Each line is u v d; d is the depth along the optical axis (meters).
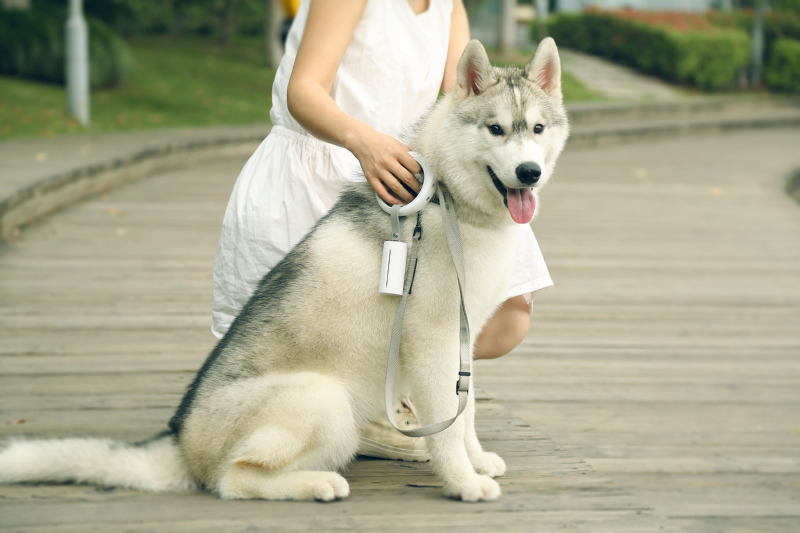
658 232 8.00
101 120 12.66
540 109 2.47
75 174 8.22
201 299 5.26
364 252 2.46
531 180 2.32
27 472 2.42
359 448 2.81
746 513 2.98
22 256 6.17
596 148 14.24
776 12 25.34
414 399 2.50
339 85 2.76
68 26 11.98
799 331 5.24
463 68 2.48
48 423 3.16
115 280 5.65
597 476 2.69
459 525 2.27
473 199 2.44
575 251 7.16
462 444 2.46
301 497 2.39
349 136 2.43
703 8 28.98
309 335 2.43
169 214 7.85
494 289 2.55
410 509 2.37
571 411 3.84
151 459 2.47
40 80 14.39
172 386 3.65
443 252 2.43
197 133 12.06
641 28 22.69
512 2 21.91
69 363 3.96
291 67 2.84
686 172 11.77
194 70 17.55
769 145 15.17
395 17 2.79
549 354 4.61
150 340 4.38
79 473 2.45
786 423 3.84
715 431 3.72
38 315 4.80
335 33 2.60
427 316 2.42
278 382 2.38
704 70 21.72
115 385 3.65
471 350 2.55
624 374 4.36
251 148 12.45
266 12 19.05
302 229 2.81
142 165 9.91
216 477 2.42
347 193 2.60
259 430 2.35
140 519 2.25
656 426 3.73
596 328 5.12
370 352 2.48
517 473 2.71
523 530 2.25
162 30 25.06
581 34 24.92
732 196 10.03
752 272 6.69
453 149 2.44
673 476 3.28
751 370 4.51
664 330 5.14
